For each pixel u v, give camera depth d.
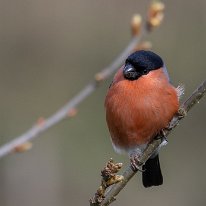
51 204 13.09
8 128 14.64
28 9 15.58
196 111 14.99
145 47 8.66
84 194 13.80
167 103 7.95
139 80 8.05
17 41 15.49
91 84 8.32
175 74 14.99
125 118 8.08
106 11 15.71
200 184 14.75
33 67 15.46
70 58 15.59
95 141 14.52
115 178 6.54
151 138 8.09
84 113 14.78
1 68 15.34
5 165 12.88
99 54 15.61
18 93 15.20
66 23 15.64
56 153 13.77
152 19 8.47
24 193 12.88
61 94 15.32
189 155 14.91
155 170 8.95
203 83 7.09
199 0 15.31
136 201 14.66
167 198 14.70
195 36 15.19
